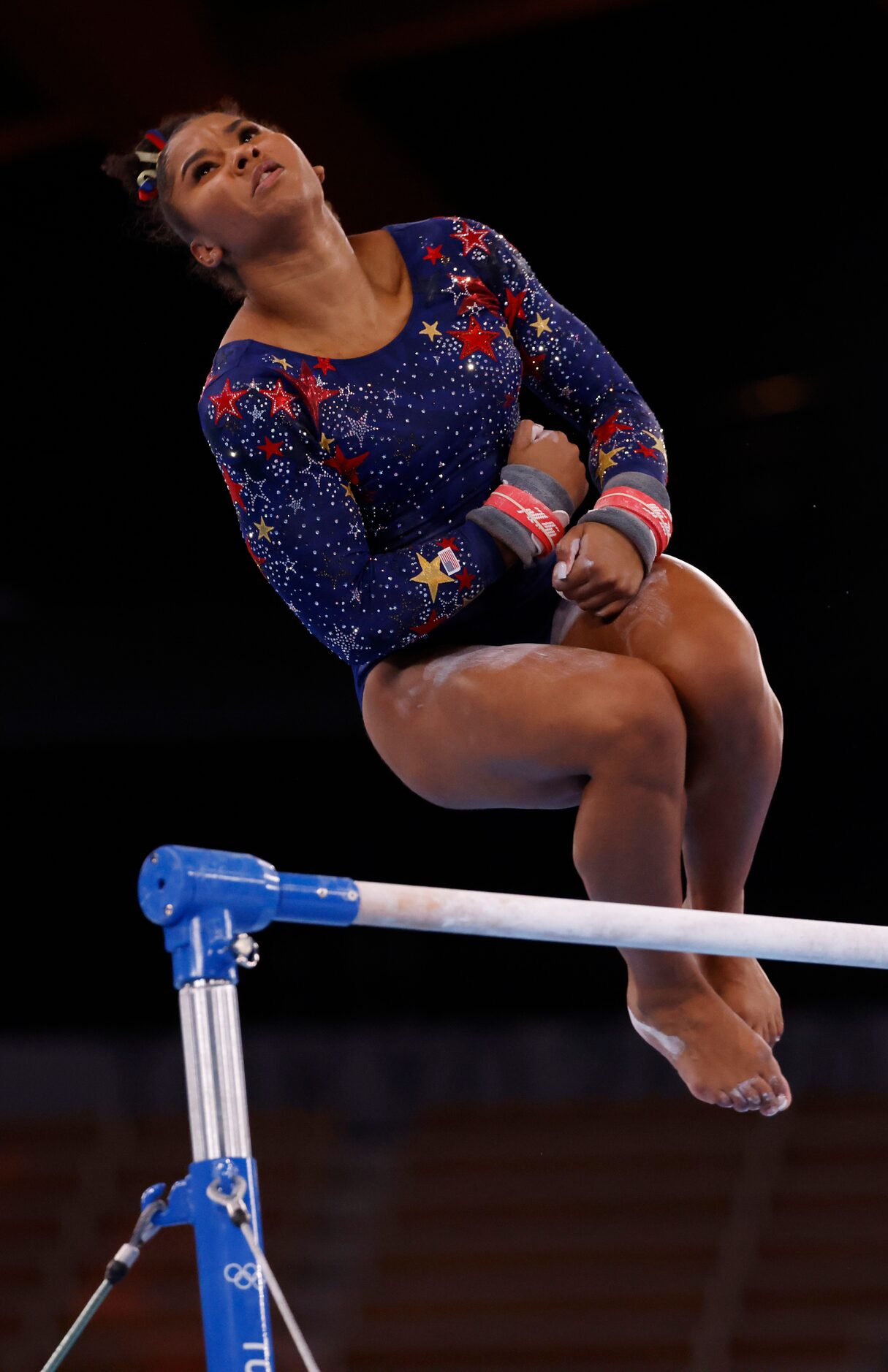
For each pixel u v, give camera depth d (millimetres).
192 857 4734
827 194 24312
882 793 27844
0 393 26500
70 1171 26484
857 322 25875
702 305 26516
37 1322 24781
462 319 7191
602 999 28969
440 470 6973
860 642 26656
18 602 30172
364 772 30422
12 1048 28062
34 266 24062
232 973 4734
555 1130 26406
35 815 31047
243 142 7074
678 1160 25656
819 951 6035
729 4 20312
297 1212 25906
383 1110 27062
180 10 18297
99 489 28281
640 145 23203
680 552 27781
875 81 21891
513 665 6488
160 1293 24859
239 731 28828
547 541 6824
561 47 20953
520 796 6625
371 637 6719
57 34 18375
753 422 27422
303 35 19031
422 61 20656
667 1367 23578
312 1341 24422
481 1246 25234
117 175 7852
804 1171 25172
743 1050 6730
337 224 7176
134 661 28547
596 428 7496
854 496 26875
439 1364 24172
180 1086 27281
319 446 6832
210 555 29359
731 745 6789
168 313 24469
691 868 7391
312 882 4992
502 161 23172
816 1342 23438
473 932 5352
